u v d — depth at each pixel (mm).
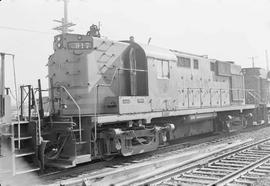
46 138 8516
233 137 15531
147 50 10539
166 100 11141
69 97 9188
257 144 12594
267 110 21172
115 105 9242
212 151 10969
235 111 16859
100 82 9547
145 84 10383
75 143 8148
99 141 9023
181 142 14266
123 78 10383
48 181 7551
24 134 7945
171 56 11680
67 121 8398
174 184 7008
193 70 13695
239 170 7879
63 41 9406
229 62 17766
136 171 8273
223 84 16344
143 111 9984
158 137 10836
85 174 8078
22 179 7656
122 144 9289
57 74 9406
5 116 7371
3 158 7262
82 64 9227
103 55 9711
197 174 7980
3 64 7504
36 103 8102
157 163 8961
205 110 13328
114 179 7406
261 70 21016
